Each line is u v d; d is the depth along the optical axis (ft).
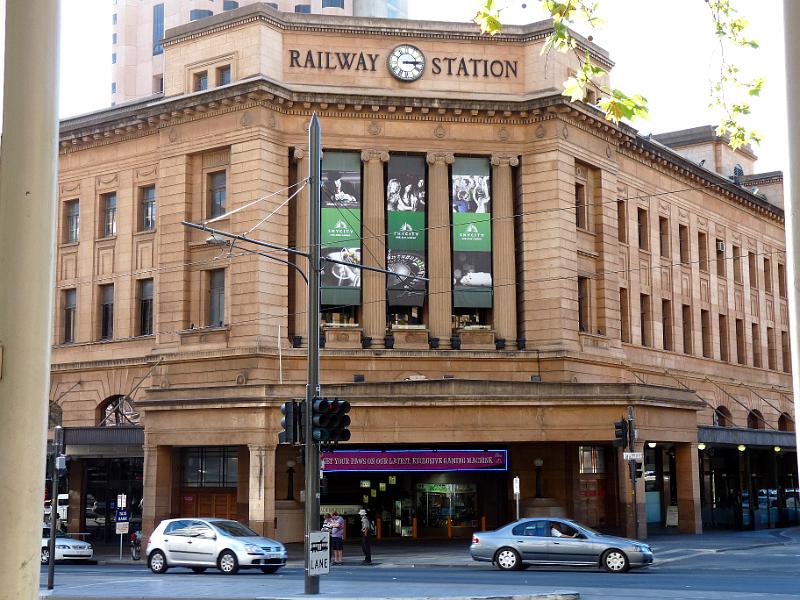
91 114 165.68
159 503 133.90
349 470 129.59
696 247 188.34
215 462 139.33
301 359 139.44
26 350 17.61
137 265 156.15
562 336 141.69
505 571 94.73
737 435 153.07
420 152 145.89
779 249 223.51
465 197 145.79
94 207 162.40
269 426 125.59
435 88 147.13
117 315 157.48
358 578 88.33
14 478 17.21
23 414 17.44
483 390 125.80
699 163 218.59
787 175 16.70
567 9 33.76
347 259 141.79
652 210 174.09
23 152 17.92
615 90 33.35
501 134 147.43
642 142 166.91
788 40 16.71
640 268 168.96
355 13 346.95
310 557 69.41
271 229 139.95
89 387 157.89
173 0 346.95
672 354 175.63
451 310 144.25
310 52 145.79
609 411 127.65
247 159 140.97
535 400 126.21
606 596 65.72
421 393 125.08
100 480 152.56
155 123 152.05
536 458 137.80
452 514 141.08
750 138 35.78
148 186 157.69
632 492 120.47
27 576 17.17
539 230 145.18
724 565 98.37
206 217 146.72
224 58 146.10
